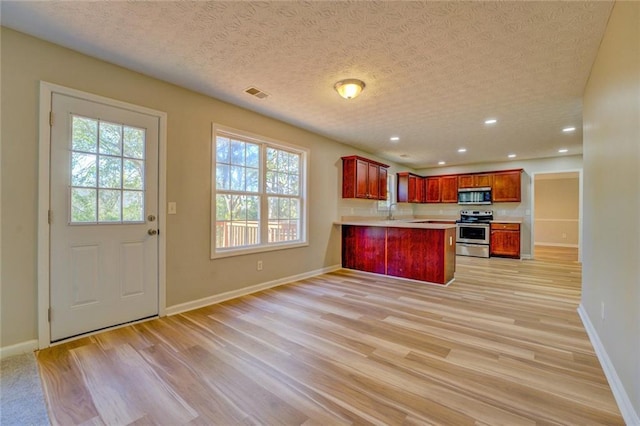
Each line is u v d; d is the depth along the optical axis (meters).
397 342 2.44
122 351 2.25
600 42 2.18
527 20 1.96
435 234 4.36
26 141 2.20
